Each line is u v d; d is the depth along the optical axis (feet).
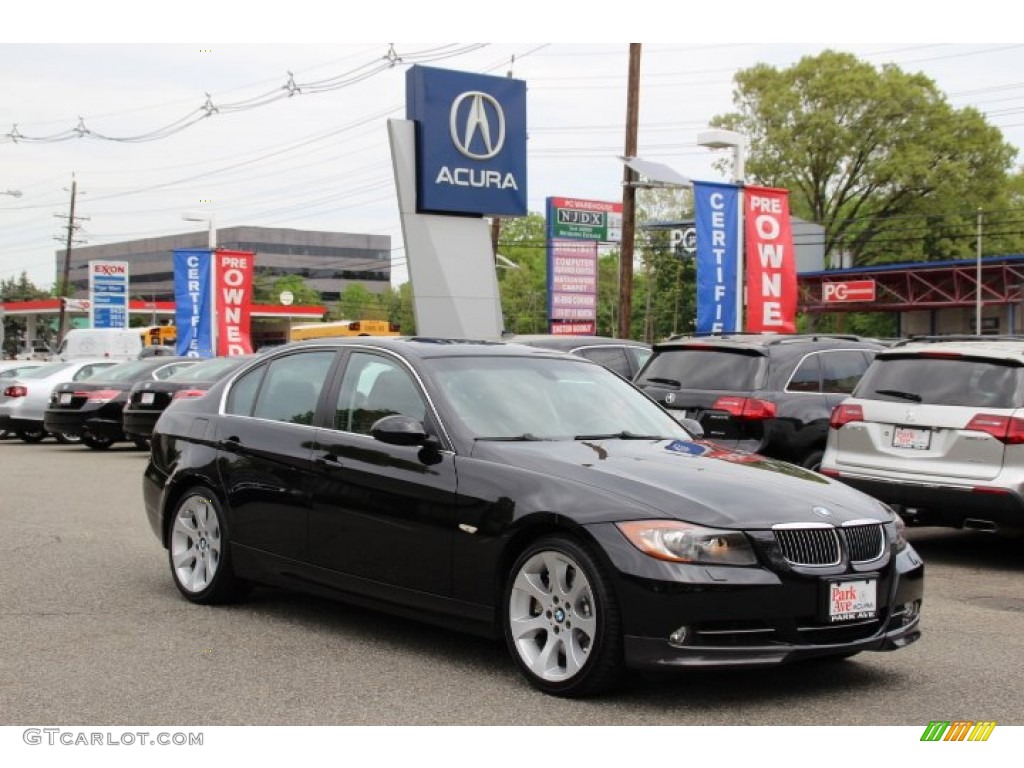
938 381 29.78
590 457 18.67
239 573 23.07
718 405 34.50
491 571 18.17
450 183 71.61
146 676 18.72
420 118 70.85
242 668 19.21
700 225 66.90
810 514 17.21
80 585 26.21
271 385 23.44
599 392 22.31
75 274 540.11
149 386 60.34
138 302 284.61
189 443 24.30
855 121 200.44
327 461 21.04
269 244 459.73
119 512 38.91
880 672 19.24
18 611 23.50
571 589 17.29
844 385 36.29
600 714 16.63
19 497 43.42
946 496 28.73
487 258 73.82
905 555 18.34
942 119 201.26
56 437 75.56
